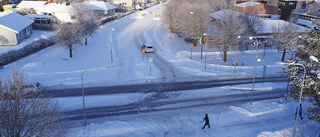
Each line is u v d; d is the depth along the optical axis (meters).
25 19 59.66
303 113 27.45
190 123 25.06
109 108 28.83
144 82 36.56
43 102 18.33
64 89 33.59
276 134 22.34
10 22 51.91
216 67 43.25
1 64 40.47
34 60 44.00
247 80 37.88
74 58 45.12
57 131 21.03
